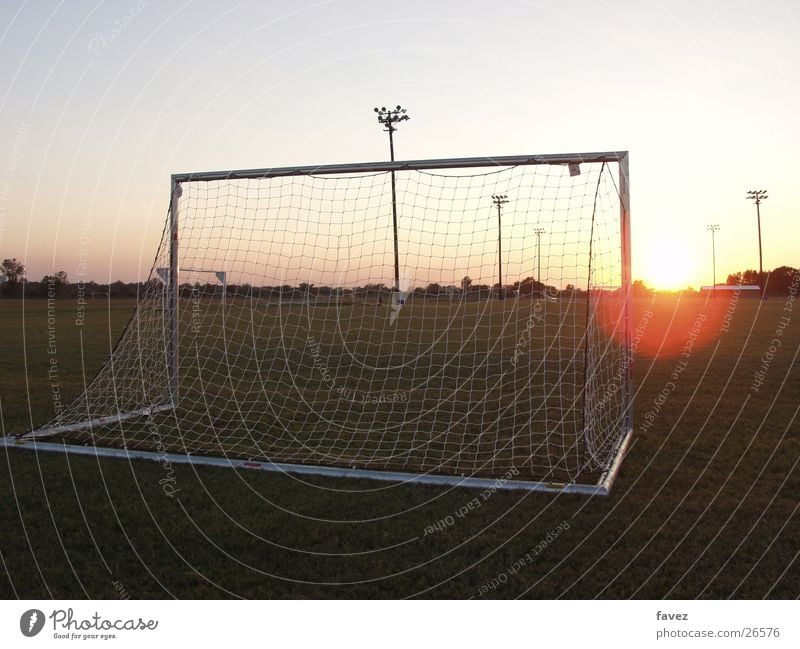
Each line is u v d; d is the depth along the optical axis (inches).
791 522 151.3
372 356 493.0
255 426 268.1
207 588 126.3
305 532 151.3
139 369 300.2
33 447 226.4
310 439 245.9
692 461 202.8
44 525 156.0
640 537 144.4
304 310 794.2
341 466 203.2
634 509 161.5
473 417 284.7
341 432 257.6
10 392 344.8
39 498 174.7
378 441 241.9
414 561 136.2
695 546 139.4
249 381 389.1
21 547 144.2
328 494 178.2
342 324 687.1
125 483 187.8
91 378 397.1
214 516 161.6
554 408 297.9
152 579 129.8
